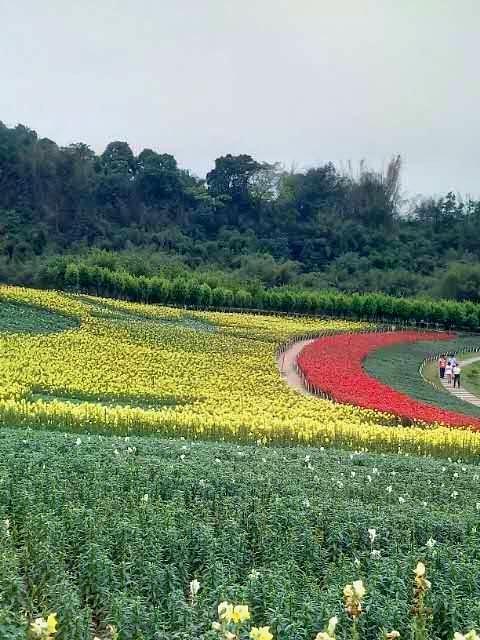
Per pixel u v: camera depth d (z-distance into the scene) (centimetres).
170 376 7925
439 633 2042
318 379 8250
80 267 16325
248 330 12481
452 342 16525
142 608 1970
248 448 4781
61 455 3959
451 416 6688
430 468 4472
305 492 3466
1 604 1969
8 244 19750
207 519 2848
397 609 1972
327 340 12388
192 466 3869
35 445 4203
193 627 1872
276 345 10881
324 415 6303
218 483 3506
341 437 5416
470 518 3102
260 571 2330
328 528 2850
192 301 16638
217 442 5116
